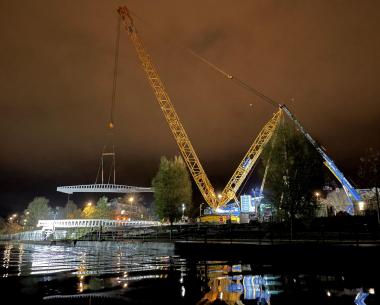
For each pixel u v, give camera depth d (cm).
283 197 3766
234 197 10288
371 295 1641
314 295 1650
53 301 1619
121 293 1764
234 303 1531
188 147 9869
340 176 7169
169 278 2211
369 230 4112
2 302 1611
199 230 5691
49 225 10969
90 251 5209
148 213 17388
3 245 8225
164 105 9581
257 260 3212
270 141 4094
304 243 3219
